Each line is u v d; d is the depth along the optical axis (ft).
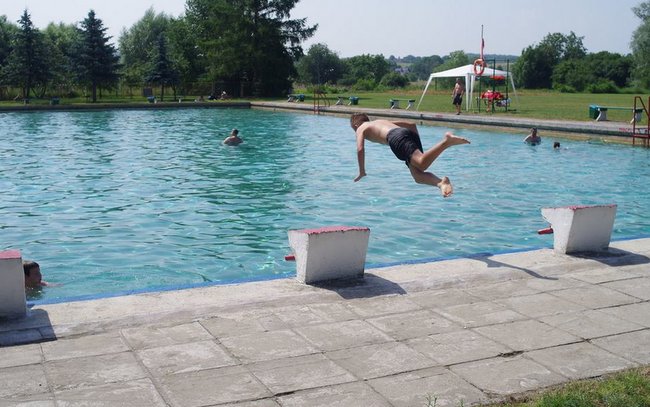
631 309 18.52
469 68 119.96
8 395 12.93
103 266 29.22
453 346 15.75
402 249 32.07
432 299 19.13
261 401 12.86
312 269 20.08
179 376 13.91
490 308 18.47
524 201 43.93
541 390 13.48
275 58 196.34
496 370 14.44
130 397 12.94
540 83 277.85
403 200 44.09
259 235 34.68
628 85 261.85
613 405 12.63
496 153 68.69
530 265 22.62
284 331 16.51
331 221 37.96
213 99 181.27
